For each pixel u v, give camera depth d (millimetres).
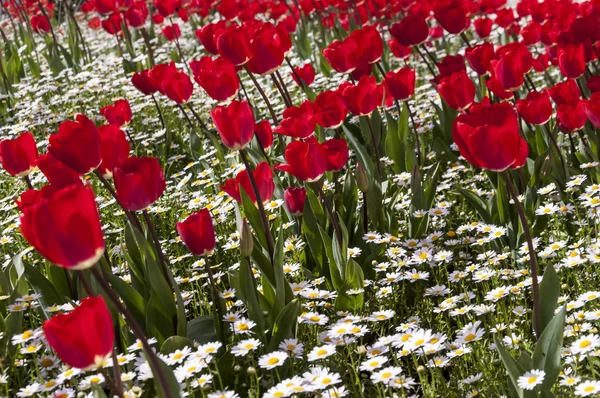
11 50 10422
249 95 8703
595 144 5227
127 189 3145
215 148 6715
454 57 5652
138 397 3041
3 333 3758
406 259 4293
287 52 5207
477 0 9992
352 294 3932
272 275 3826
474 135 2824
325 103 4492
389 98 5930
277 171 5707
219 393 2959
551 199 4730
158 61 10930
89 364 2314
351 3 10141
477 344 3492
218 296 3676
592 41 5383
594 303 3641
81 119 3111
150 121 7844
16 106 8492
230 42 4480
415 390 3510
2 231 5512
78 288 3812
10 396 3539
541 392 2750
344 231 4004
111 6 9516
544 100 4391
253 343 3279
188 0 13211
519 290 3773
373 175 4754
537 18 7277
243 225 3420
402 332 3691
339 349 3682
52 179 3152
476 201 4777
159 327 3594
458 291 4309
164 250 5020
